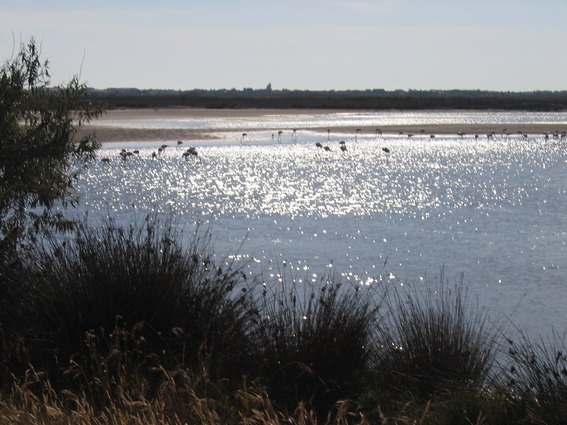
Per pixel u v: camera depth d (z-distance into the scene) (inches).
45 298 338.3
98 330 324.8
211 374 308.7
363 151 2615.7
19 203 438.6
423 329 368.2
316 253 837.2
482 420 279.3
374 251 855.1
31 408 285.4
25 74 438.9
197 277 356.8
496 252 853.2
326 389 300.8
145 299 331.9
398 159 2305.6
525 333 511.2
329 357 308.8
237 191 1483.8
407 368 346.0
